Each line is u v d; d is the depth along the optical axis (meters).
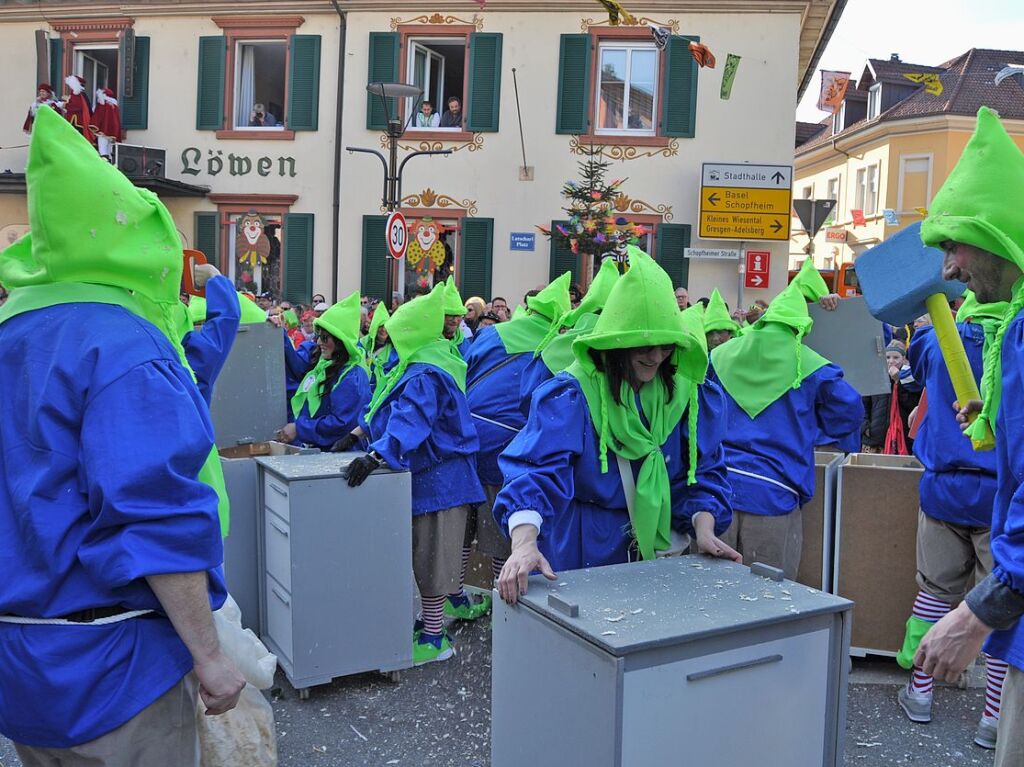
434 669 4.48
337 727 3.85
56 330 1.85
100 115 15.38
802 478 4.14
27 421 1.82
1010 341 1.95
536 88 14.83
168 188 15.33
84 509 1.79
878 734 3.81
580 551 2.70
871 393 4.95
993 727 3.65
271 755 3.12
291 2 15.23
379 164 15.23
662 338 2.47
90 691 1.81
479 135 14.98
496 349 5.48
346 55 15.21
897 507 4.44
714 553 2.57
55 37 16.08
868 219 28.61
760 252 14.27
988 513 3.68
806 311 4.23
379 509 4.21
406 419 4.26
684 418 2.73
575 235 13.10
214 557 1.85
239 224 15.56
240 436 5.31
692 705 1.97
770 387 4.14
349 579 4.16
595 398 2.61
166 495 1.78
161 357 1.88
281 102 15.98
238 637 2.96
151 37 15.73
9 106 16.19
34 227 1.89
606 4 8.44
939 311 2.57
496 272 15.07
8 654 1.81
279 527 4.20
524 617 2.20
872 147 28.66
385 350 5.65
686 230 14.58
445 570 4.60
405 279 15.33
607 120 14.96
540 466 2.53
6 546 1.82
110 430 1.76
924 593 3.96
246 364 5.31
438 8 14.96
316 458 4.55
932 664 1.94
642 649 1.87
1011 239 2.04
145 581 1.84
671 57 14.40
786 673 2.09
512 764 2.28
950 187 2.14
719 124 14.41
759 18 14.23
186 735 1.96
